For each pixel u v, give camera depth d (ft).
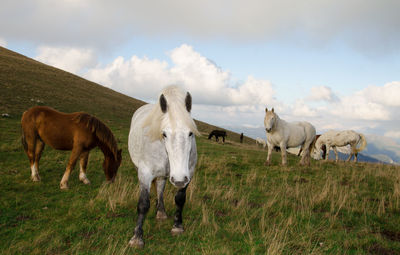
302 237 12.16
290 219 13.82
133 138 12.89
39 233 12.18
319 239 12.41
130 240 11.12
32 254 10.34
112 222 13.52
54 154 30.94
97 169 26.32
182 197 12.38
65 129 19.54
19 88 83.46
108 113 92.99
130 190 18.15
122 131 62.03
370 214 15.69
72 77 145.48
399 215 15.83
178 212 12.63
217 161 32.68
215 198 18.10
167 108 10.11
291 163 35.88
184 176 9.34
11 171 23.04
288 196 18.97
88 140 19.81
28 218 13.97
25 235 12.01
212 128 142.10
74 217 14.05
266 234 12.39
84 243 11.28
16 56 148.25
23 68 116.16
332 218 14.73
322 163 35.86
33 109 20.44
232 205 16.78
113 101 121.80
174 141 9.57
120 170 25.91
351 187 22.29
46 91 92.12
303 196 18.95
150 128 10.53
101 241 11.54
